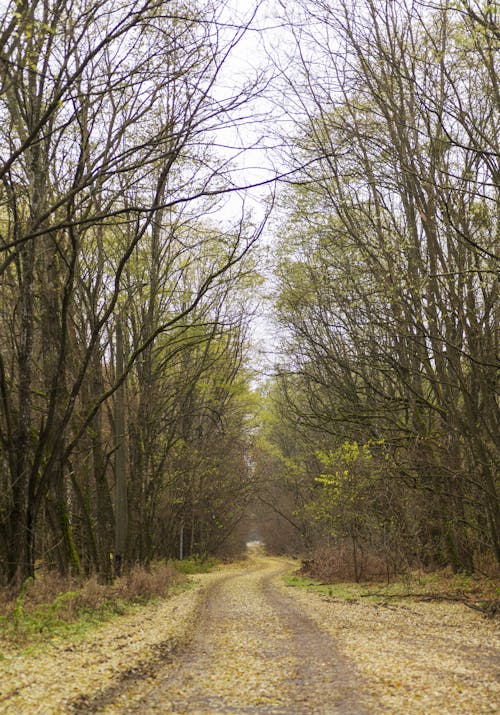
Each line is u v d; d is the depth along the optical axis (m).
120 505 24.72
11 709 7.02
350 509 26.95
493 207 17.72
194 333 29.80
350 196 21.77
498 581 19.97
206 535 52.09
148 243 27.02
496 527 19.53
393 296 19.34
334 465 26.91
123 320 27.12
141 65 14.65
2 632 11.52
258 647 11.43
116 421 25.08
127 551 27.17
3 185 17.45
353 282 21.83
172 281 28.89
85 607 15.38
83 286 22.88
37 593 15.88
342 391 27.73
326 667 9.38
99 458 23.59
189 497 40.31
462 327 18.19
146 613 16.75
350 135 20.66
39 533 23.33
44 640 11.33
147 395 28.28
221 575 39.84
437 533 26.05
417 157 18.41
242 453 48.12
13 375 19.20
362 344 23.81
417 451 22.36
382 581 26.69
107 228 23.66
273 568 47.62
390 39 19.47
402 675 8.55
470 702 7.13
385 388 30.27
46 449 20.14
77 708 7.20
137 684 8.45
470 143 18.28
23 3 11.58
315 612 16.98
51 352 20.83
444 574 23.97
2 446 17.56
